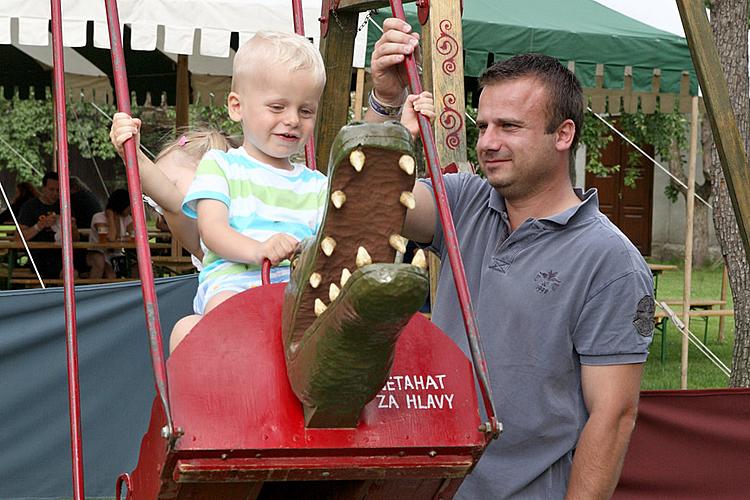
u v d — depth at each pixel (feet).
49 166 65.05
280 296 5.91
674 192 62.54
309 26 24.22
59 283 28.25
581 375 7.97
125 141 6.11
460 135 11.08
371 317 4.64
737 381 18.19
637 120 48.26
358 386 5.22
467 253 8.44
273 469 5.43
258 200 7.88
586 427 7.75
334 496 6.30
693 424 12.32
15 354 15.38
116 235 30.35
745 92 18.20
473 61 25.27
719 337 35.47
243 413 5.50
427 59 11.15
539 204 8.10
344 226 4.92
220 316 5.72
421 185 8.61
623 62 26.40
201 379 5.55
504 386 7.91
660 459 12.30
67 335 6.79
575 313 7.80
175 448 5.30
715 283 56.49
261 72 7.64
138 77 40.40
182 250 30.42
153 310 5.44
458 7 11.17
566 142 7.98
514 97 7.85
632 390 7.80
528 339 7.86
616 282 7.73
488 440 5.78
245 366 5.63
